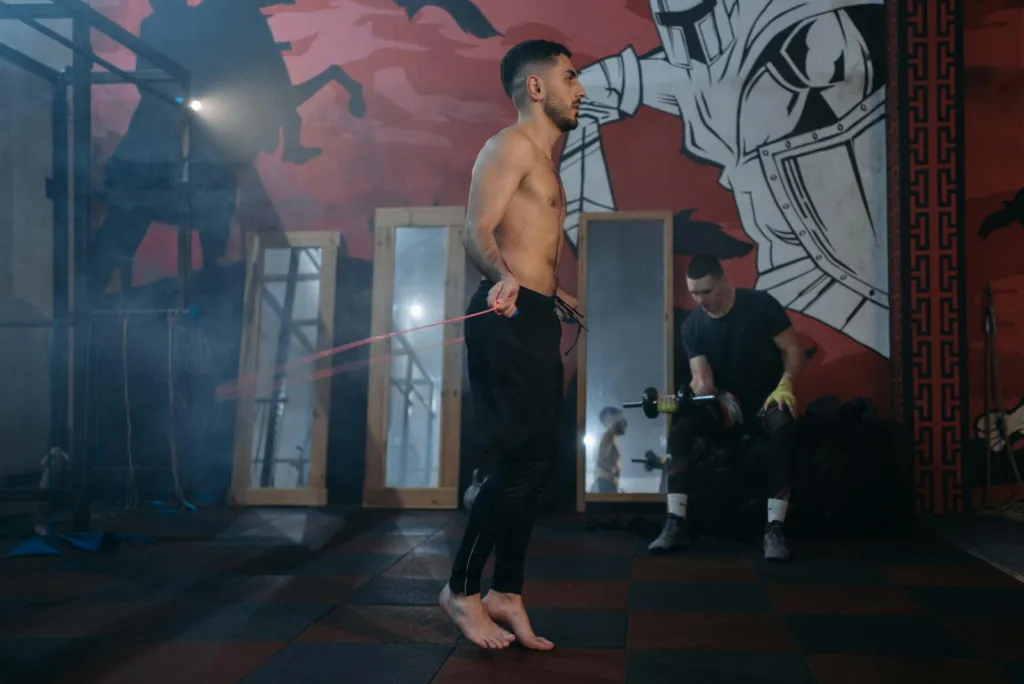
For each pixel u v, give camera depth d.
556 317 2.37
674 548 3.79
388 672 2.08
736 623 2.55
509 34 5.57
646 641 2.36
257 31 5.80
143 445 5.62
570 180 5.44
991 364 5.04
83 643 2.33
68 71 4.47
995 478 5.03
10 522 4.54
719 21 5.37
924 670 2.09
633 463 5.14
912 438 4.90
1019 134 5.11
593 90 5.45
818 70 5.29
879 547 3.92
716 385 4.31
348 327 5.63
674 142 5.38
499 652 2.25
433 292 5.50
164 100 5.32
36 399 5.53
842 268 5.21
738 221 5.30
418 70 5.66
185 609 2.72
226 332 5.70
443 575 3.25
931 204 4.95
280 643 2.33
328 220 5.70
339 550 3.82
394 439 5.40
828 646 2.30
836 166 5.25
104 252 5.80
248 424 5.52
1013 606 2.76
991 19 5.15
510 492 2.29
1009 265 5.09
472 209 2.24
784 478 3.74
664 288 5.25
